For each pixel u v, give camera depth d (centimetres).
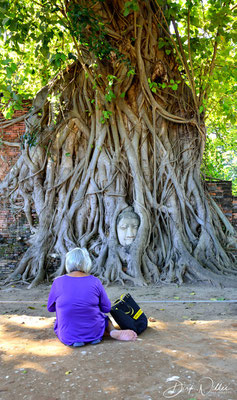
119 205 857
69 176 915
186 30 970
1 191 973
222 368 290
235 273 775
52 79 954
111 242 821
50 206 904
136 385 263
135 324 406
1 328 447
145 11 859
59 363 314
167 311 520
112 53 862
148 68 879
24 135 940
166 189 870
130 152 872
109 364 306
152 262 802
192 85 868
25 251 935
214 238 832
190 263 770
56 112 921
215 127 1305
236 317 479
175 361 308
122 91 888
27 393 258
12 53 951
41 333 421
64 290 385
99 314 388
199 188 895
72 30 758
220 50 917
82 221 880
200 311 519
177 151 910
